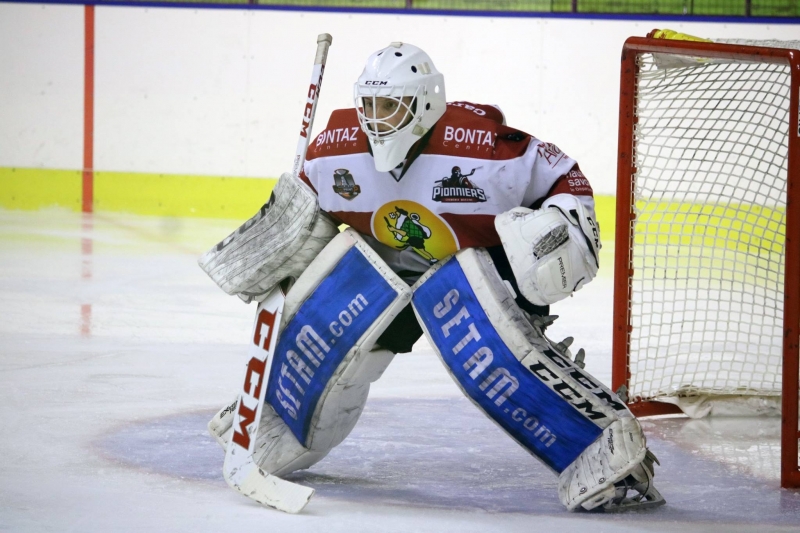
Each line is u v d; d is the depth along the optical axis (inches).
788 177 417.1
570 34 1401.3
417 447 487.2
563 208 358.0
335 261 397.1
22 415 521.7
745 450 493.4
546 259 350.6
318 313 397.4
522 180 365.7
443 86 371.6
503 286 379.2
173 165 1469.0
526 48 1408.7
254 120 1455.5
